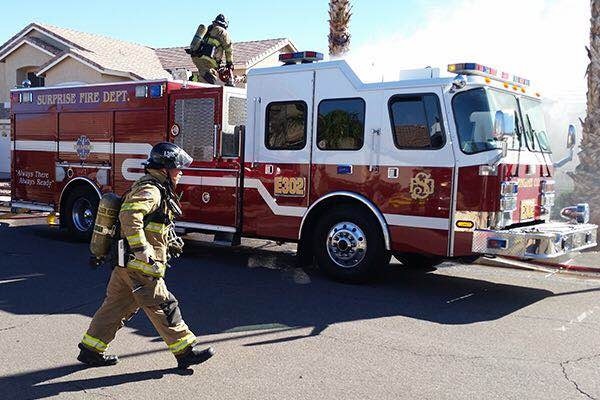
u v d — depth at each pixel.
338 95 7.66
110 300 4.66
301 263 8.20
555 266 8.66
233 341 5.39
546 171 8.12
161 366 4.76
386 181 7.32
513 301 6.97
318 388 4.37
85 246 10.30
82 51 21.56
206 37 11.21
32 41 22.47
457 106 6.91
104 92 10.12
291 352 5.12
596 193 10.62
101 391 4.29
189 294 7.07
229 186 8.65
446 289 7.56
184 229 9.18
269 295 7.07
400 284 7.79
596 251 10.08
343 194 7.59
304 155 7.94
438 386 4.42
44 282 7.54
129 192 4.47
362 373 4.66
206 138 8.85
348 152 7.58
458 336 5.60
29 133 11.39
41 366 4.74
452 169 6.88
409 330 5.78
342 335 5.60
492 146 6.79
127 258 4.40
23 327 5.73
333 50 13.04
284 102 8.09
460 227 6.87
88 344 4.64
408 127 7.17
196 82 10.40
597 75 10.57
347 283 7.70
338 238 7.68
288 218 8.14
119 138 9.95
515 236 6.54
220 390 4.32
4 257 9.18
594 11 10.55
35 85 23.56
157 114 9.41
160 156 4.52
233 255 9.80
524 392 4.32
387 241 7.34
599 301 7.00
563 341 5.48
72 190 10.74
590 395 4.27
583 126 10.84
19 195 11.67
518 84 7.66
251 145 8.41
